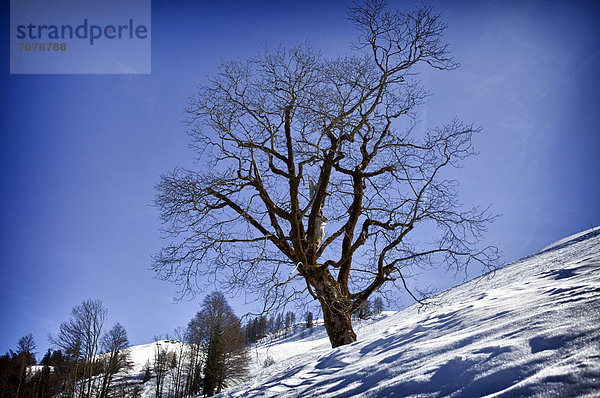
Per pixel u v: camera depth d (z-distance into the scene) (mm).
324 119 10734
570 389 2240
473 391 2904
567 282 6039
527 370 2807
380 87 11164
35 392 45469
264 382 7789
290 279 9352
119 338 45844
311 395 4973
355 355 6668
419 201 10938
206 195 10914
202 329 31984
